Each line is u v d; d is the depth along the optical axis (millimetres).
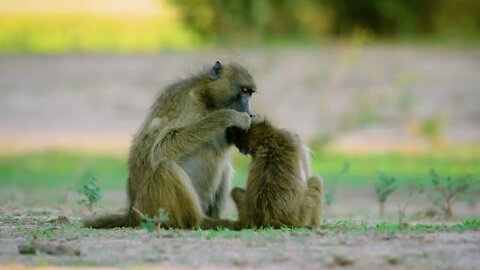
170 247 9477
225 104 12219
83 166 24172
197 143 11312
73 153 25969
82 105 31031
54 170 23938
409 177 22031
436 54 37156
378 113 29531
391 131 28391
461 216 15477
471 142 27172
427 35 45062
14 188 20578
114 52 37250
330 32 44938
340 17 44906
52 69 34531
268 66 30750
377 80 32719
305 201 11039
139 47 38688
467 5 45531
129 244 9703
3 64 35156
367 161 24828
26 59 36031
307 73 32500
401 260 8711
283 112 28922
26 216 13398
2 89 32219
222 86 12102
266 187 10930
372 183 21406
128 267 8508
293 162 11016
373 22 45188
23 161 25031
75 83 32938
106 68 34594
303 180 11102
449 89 31953
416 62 35406
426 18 45281
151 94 31891
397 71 33875
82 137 27953
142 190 11398
